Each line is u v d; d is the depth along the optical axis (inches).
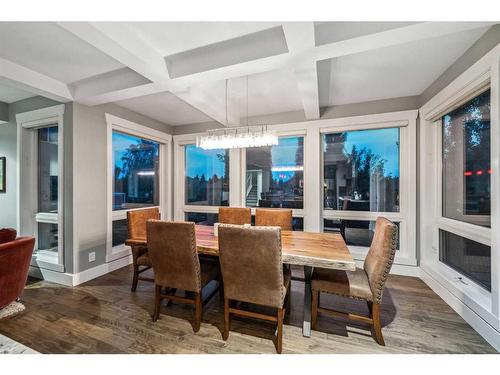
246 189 152.0
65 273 106.9
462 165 90.0
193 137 162.2
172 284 75.4
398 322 77.2
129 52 67.5
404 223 119.2
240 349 65.2
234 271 65.9
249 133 91.3
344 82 99.2
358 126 122.0
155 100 120.9
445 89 88.5
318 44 63.7
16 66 84.0
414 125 112.7
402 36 59.8
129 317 80.6
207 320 79.4
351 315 69.9
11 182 126.1
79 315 81.7
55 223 117.5
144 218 107.7
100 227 117.6
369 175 127.1
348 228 132.3
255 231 61.7
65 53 78.0
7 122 124.3
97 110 115.8
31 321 78.1
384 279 65.4
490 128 69.7
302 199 139.2
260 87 104.8
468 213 86.4
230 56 74.5
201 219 168.1
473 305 74.0
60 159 107.3
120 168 135.0
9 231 96.9
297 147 140.3
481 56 69.6
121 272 121.6
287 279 77.0
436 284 97.0
